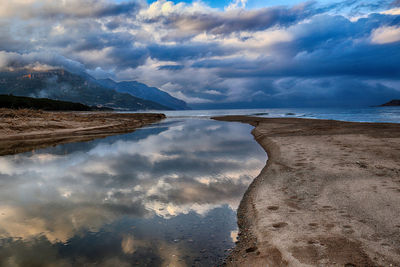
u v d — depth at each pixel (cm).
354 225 429
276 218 486
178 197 671
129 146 1634
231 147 1530
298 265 328
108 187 768
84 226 505
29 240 448
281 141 1522
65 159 1220
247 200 625
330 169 813
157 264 368
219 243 427
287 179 748
